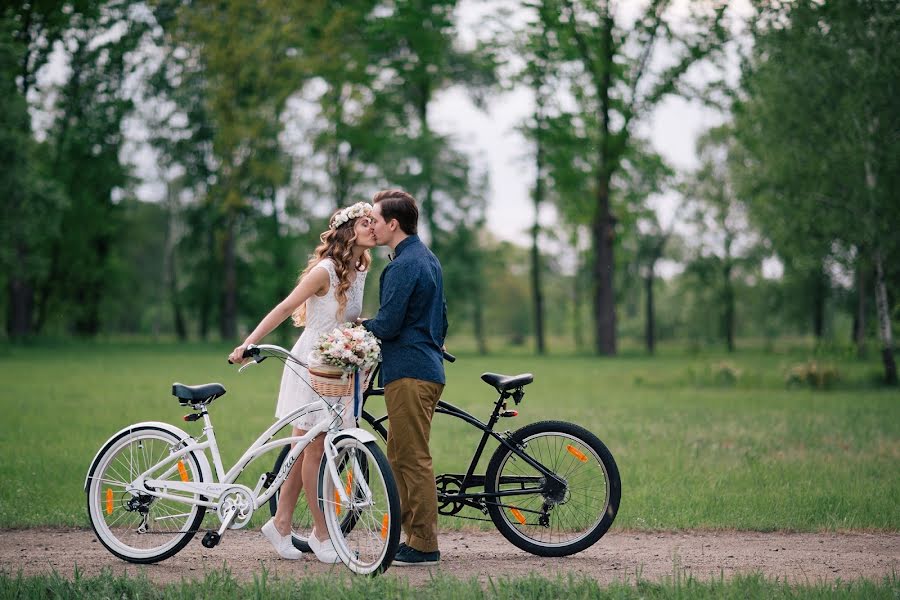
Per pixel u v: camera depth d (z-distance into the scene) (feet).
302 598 16.53
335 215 20.89
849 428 45.44
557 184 145.18
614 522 23.77
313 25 143.54
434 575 18.84
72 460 32.86
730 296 213.66
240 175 145.69
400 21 150.61
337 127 148.87
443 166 176.55
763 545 22.00
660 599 16.57
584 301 221.25
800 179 81.56
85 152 162.30
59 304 192.34
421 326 20.16
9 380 75.31
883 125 78.02
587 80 137.80
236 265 186.09
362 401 20.83
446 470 31.81
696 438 41.27
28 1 119.65
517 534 20.89
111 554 20.89
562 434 20.92
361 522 19.93
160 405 53.88
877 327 84.48
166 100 155.53
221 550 21.50
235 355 19.85
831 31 79.00
